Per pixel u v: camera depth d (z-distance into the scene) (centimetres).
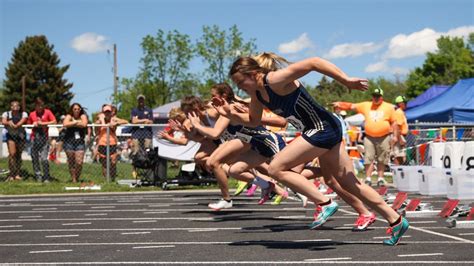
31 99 7881
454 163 946
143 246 588
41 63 8000
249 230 691
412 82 7681
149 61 4138
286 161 542
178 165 1661
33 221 817
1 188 1342
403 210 794
